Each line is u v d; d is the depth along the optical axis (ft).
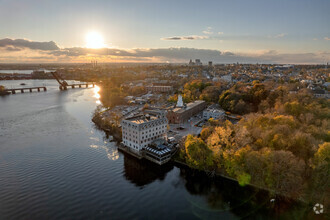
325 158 296.92
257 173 326.85
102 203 317.42
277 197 318.45
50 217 288.51
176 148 471.21
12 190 345.10
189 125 655.76
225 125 504.84
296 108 535.60
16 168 415.23
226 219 285.64
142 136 456.45
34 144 531.91
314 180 298.56
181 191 349.82
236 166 337.52
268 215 290.97
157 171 412.77
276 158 306.35
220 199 329.11
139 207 310.24
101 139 567.59
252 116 546.67
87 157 463.83
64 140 558.97
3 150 496.23
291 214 289.33
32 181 371.56
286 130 385.29
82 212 298.15
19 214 293.02
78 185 361.71
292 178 290.56
